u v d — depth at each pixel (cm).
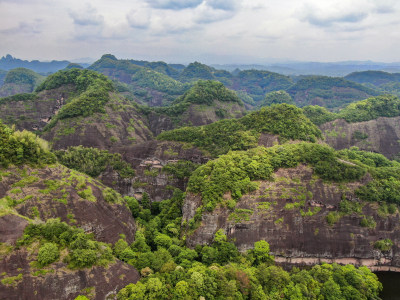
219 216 5797
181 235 6228
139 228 6381
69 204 5172
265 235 5853
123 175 8694
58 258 3962
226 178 6241
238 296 4497
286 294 4897
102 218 5484
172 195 8569
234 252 5453
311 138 9012
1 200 4494
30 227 4103
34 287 3659
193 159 9331
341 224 6097
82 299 3794
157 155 9456
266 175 6312
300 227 6006
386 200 6291
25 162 5306
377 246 6078
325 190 6300
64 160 8856
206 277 4534
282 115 9662
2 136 5338
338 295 4988
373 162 9375
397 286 5962
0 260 3650
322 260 6034
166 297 4191
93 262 4166
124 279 4341
